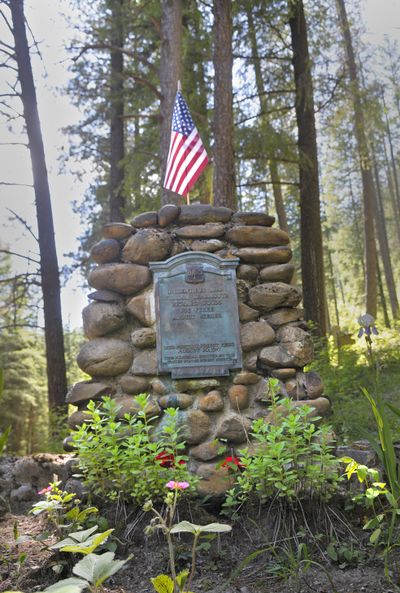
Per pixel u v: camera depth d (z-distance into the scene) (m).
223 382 4.06
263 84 12.25
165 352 4.05
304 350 4.09
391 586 2.60
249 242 4.37
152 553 3.12
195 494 3.45
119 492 3.38
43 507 3.01
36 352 20.19
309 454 3.48
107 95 13.06
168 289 4.17
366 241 17.98
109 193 14.40
